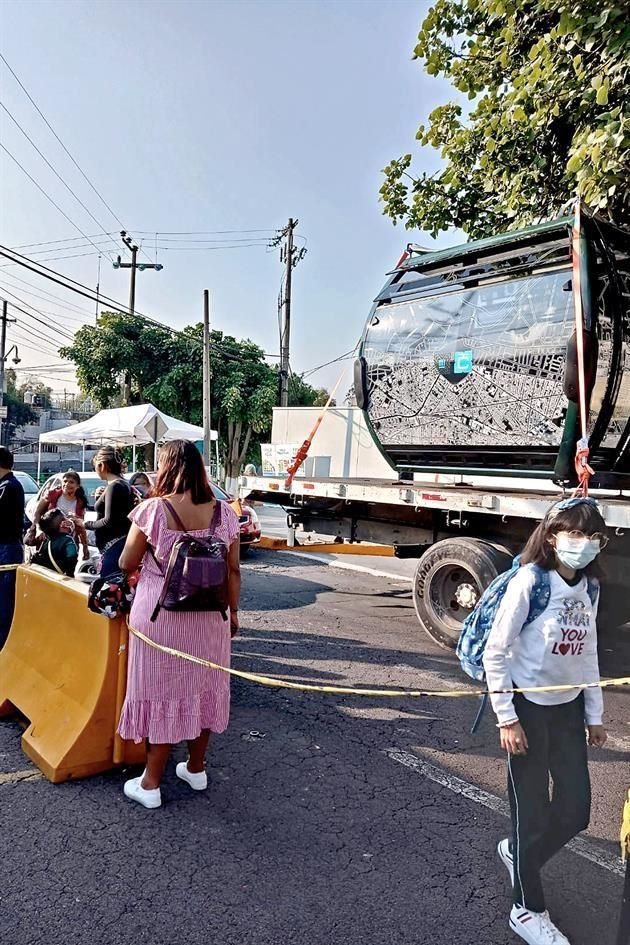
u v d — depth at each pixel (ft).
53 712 14.55
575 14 22.53
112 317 91.66
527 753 9.18
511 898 10.25
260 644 23.68
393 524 27.22
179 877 10.52
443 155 32.94
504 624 9.14
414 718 17.26
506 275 22.45
